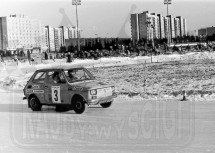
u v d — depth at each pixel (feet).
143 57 285.43
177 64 193.57
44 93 63.82
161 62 220.02
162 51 355.15
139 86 108.06
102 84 60.75
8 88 121.70
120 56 328.49
